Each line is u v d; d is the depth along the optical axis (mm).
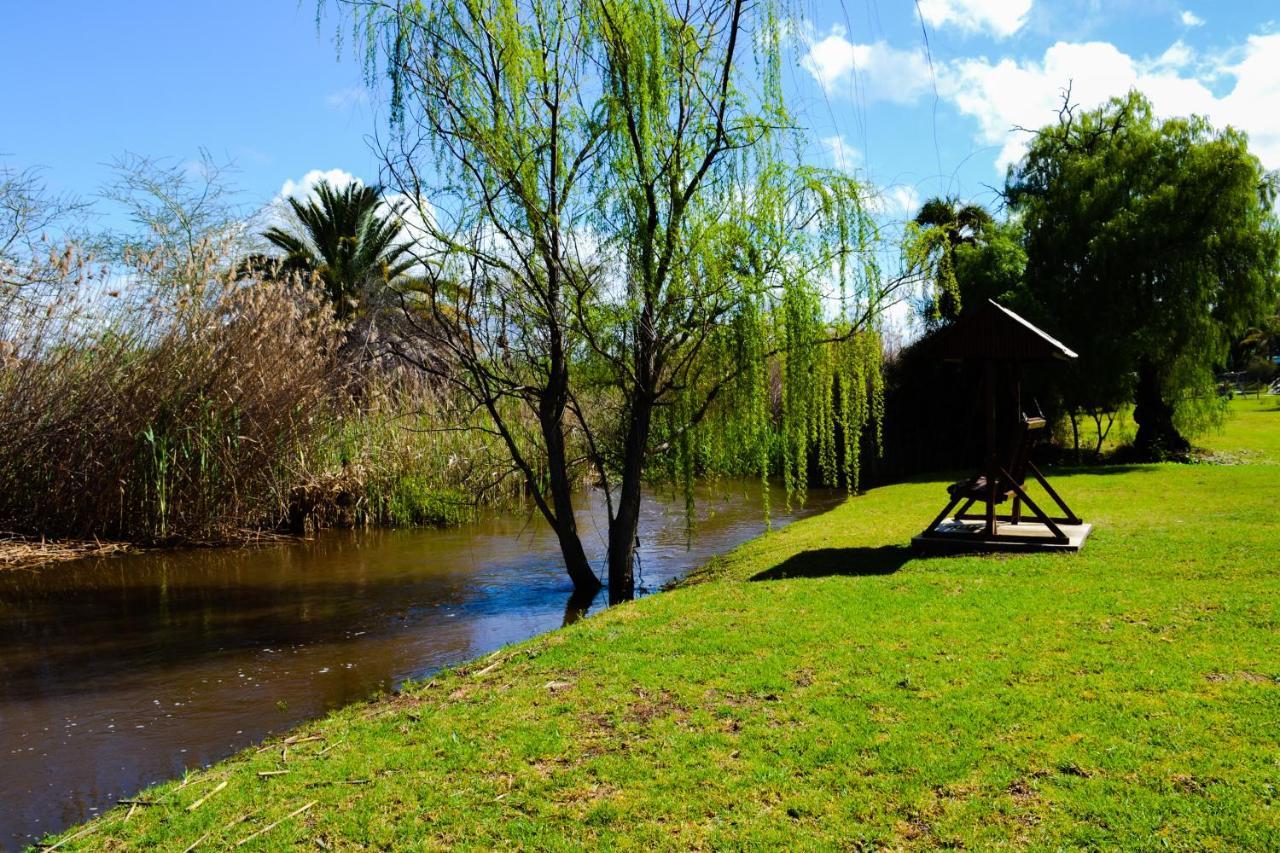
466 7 9047
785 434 9461
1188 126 20516
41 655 7859
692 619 6891
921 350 21531
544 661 6078
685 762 4262
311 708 6305
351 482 15383
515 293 9242
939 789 3869
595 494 18703
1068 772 3941
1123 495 13266
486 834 3725
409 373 17047
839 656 5656
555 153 9156
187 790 4453
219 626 8812
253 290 13992
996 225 22391
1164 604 6469
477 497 15891
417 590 10391
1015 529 9820
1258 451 21500
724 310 8984
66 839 4008
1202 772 3842
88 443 13227
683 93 9188
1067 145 21734
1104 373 19750
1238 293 19750
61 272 12547
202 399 13406
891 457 22266
